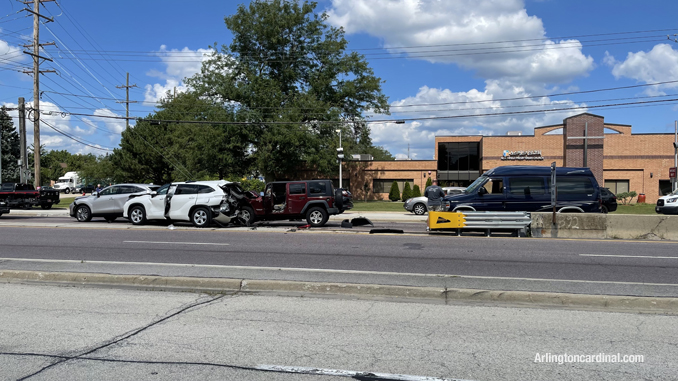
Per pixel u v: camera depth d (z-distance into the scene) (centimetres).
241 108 3988
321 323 541
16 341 478
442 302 640
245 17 4219
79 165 10450
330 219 2292
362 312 588
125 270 804
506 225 1374
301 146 4128
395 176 5072
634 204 3878
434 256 1003
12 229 1561
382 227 1783
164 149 5153
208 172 4422
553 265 902
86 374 398
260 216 1750
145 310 592
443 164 5188
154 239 1292
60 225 1697
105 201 1914
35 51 2997
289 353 447
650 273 827
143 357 436
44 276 752
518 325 537
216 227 1638
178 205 1650
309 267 864
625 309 610
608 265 905
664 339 491
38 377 391
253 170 4466
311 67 4547
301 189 1753
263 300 645
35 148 3120
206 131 4112
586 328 527
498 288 684
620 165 4409
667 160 4375
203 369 409
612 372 406
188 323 539
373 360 430
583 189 1580
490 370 409
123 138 5238
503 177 1598
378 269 850
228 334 501
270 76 4466
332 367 414
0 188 3120
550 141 4556
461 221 1395
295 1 4325
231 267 841
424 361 428
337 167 4450
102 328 520
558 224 1373
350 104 4669
